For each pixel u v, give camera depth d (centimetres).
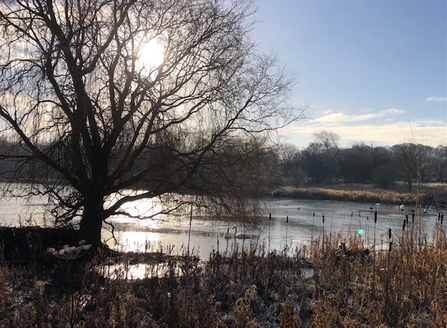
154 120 1335
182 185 1396
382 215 3631
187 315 716
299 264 1188
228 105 1390
